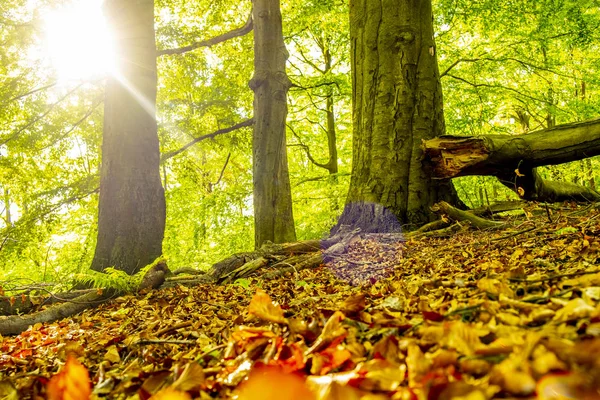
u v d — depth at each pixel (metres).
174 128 14.32
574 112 14.81
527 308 1.26
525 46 14.77
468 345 0.98
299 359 1.13
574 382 0.72
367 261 5.64
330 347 1.18
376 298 2.80
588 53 15.98
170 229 16.69
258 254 6.87
